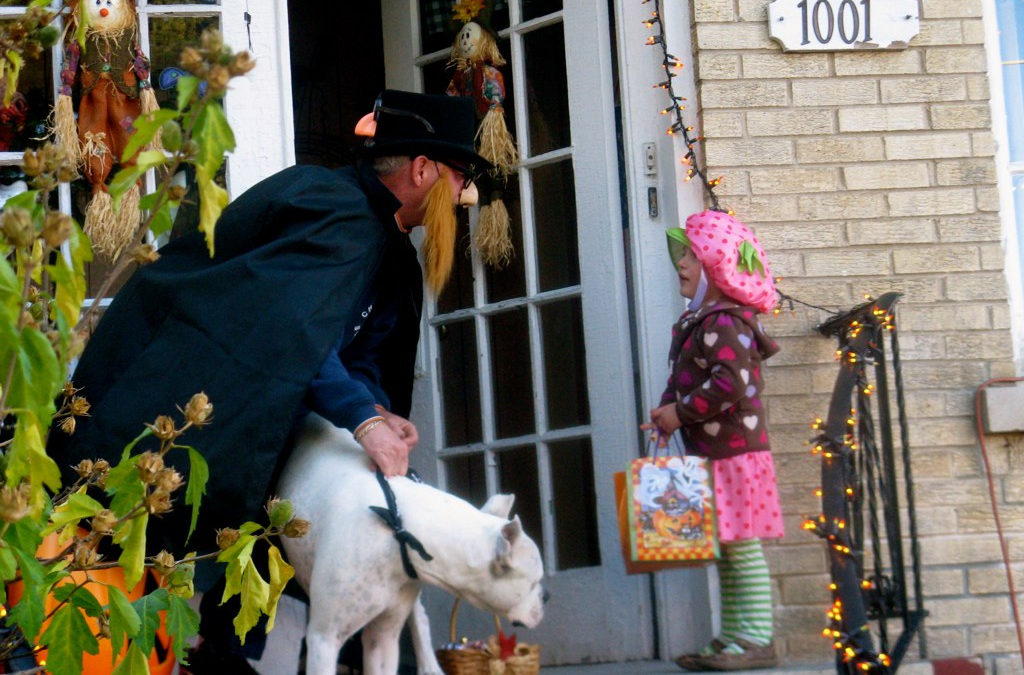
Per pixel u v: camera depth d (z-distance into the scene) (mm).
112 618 1887
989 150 4375
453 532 2963
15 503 1711
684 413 3721
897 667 3711
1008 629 4129
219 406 2986
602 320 4375
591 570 4309
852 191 4281
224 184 3898
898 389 3969
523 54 4652
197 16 3908
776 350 3848
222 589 3160
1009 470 4223
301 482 3104
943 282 4293
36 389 1634
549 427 4473
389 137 3330
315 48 6043
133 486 1902
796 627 4043
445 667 3539
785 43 4281
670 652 4160
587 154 4457
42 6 2193
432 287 3496
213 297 3070
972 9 4430
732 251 3799
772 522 3715
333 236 3125
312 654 2963
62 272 1749
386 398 3488
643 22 4395
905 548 4156
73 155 3664
